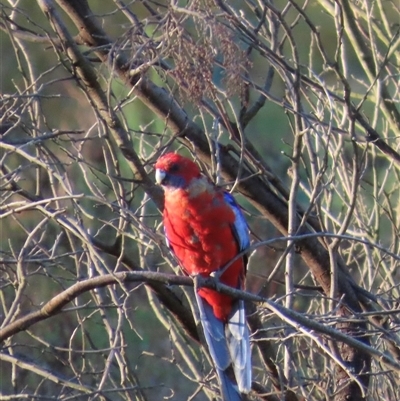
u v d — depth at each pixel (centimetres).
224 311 879
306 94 1190
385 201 1307
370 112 1523
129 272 754
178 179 877
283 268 1426
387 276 1131
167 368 1573
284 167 1739
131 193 1103
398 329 977
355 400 1069
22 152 896
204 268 899
